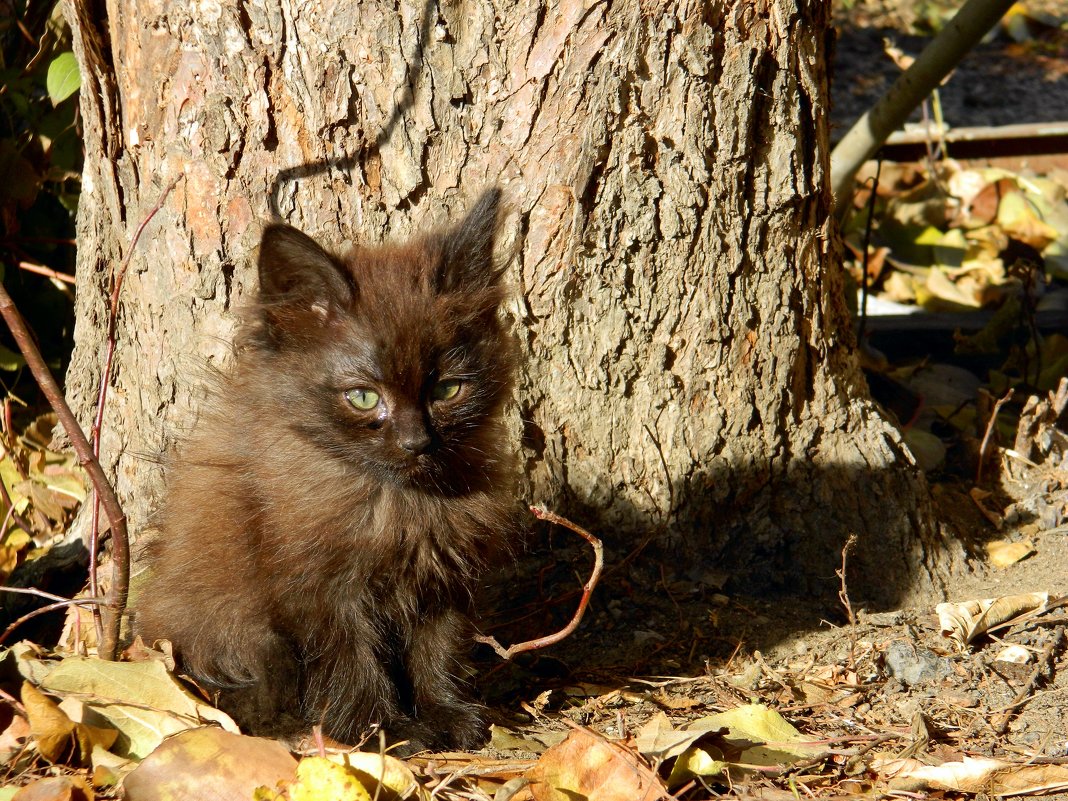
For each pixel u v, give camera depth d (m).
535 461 1.14
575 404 1.14
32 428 1.24
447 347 1.03
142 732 0.99
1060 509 1.21
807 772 1.00
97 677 1.01
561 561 1.15
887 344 1.44
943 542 1.17
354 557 1.03
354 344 1.02
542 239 1.11
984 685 1.06
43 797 0.95
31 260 1.31
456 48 1.09
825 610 1.14
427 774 1.00
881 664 1.08
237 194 1.11
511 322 1.10
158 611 1.06
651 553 1.15
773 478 1.16
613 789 0.97
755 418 1.15
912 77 1.33
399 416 1.02
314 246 1.02
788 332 1.14
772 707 1.05
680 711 1.06
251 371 1.05
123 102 1.12
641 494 1.15
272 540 1.03
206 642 1.05
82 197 1.16
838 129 2.01
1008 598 1.11
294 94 1.09
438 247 1.05
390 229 1.11
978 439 1.27
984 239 1.75
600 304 1.12
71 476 1.20
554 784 0.98
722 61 1.10
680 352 1.14
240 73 1.09
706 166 1.11
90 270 1.16
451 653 1.06
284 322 1.04
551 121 1.10
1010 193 1.81
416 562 1.04
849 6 2.69
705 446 1.15
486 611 1.12
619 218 1.11
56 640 1.11
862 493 1.16
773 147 1.12
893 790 0.99
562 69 1.09
